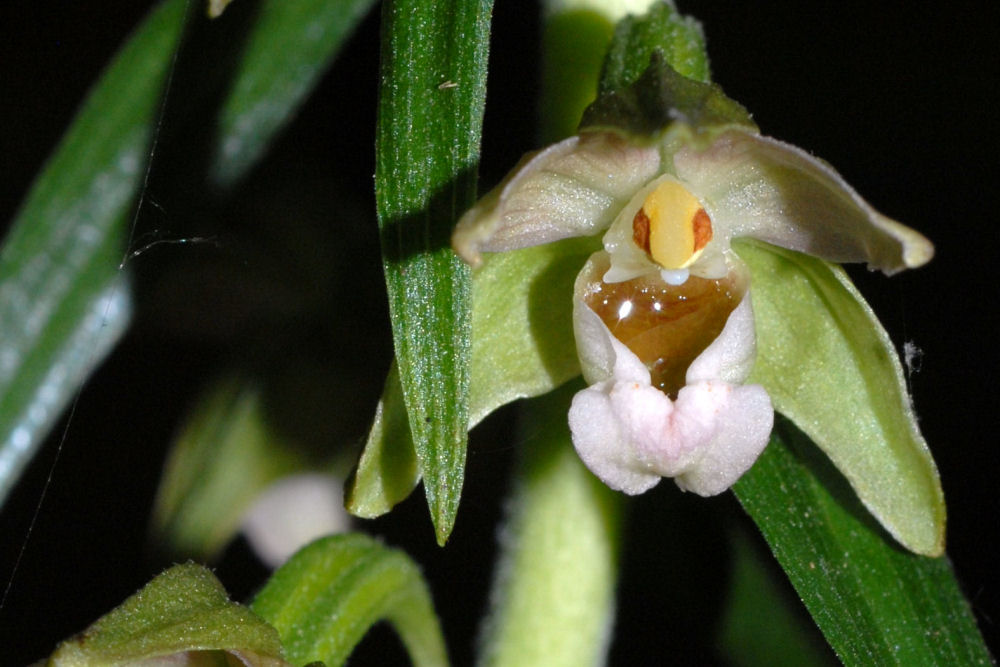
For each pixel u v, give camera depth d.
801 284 0.11
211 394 0.13
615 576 0.12
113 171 0.12
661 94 0.10
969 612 0.11
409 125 0.10
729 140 0.11
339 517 0.13
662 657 0.14
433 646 0.12
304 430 0.13
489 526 0.14
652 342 0.11
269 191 0.13
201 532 0.13
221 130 0.12
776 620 0.12
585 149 0.11
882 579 0.11
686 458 0.11
